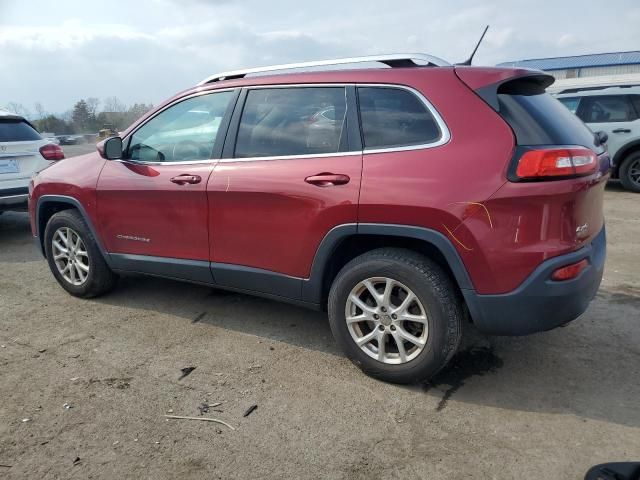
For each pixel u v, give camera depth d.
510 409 2.83
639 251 5.67
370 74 3.08
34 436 2.64
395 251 2.96
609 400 2.89
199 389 3.07
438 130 2.81
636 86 9.41
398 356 3.04
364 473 2.37
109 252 4.19
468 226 2.66
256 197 3.29
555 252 2.59
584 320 3.91
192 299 4.45
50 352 3.54
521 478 2.31
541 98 2.99
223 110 3.60
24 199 6.56
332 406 2.88
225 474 2.37
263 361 3.39
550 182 2.54
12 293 4.69
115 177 4.01
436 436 2.61
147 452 2.52
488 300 2.71
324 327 3.89
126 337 3.76
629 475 2.18
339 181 2.98
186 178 3.61
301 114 3.26
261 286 3.47
